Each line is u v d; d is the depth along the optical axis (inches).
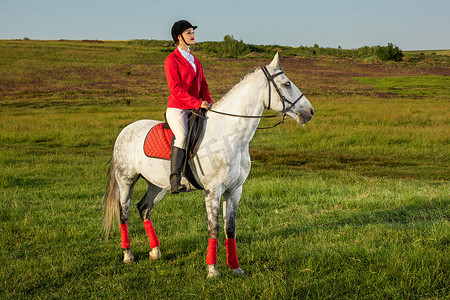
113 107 1117.1
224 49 2903.5
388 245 177.3
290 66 2342.5
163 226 238.4
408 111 864.3
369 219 234.5
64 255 188.4
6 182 346.3
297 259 171.6
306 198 291.1
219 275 164.4
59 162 472.1
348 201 273.1
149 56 2497.5
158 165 175.2
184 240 206.7
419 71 2348.7
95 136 673.0
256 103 161.8
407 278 142.6
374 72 2268.7
